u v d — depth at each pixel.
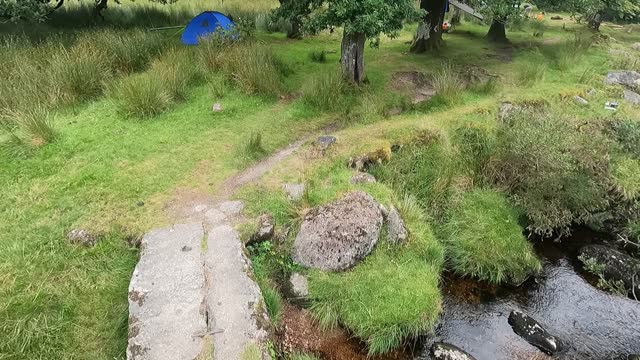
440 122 8.02
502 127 7.98
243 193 6.15
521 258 6.31
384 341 4.91
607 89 10.05
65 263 5.02
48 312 4.49
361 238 5.53
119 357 4.20
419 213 6.54
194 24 11.55
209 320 4.31
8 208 5.72
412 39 13.54
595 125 8.56
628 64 11.58
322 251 5.43
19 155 6.73
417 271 5.60
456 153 7.51
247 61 9.23
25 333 4.26
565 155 7.03
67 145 7.03
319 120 8.20
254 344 4.14
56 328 4.36
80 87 8.32
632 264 6.21
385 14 7.73
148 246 5.12
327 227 5.54
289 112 8.38
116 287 4.82
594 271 6.35
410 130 7.67
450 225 6.66
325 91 8.60
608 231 7.16
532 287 6.13
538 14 17.70
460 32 15.31
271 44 12.45
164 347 4.02
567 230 7.02
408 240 6.00
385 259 5.65
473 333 5.35
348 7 7.64
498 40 13.86
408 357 4.93
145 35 10.48
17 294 4.61
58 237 5.32
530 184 7.12
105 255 5.16
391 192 6.51
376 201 6.04
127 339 4.28
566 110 8.98
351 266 5.45
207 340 4.11
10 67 8.66
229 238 5.30
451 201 6.96
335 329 5.05
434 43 12.39
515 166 7.32
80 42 9.68
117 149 7.03
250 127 7.86
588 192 7.08
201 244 5.18
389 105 8.70
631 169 7.81
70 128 7.48
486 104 8.78
